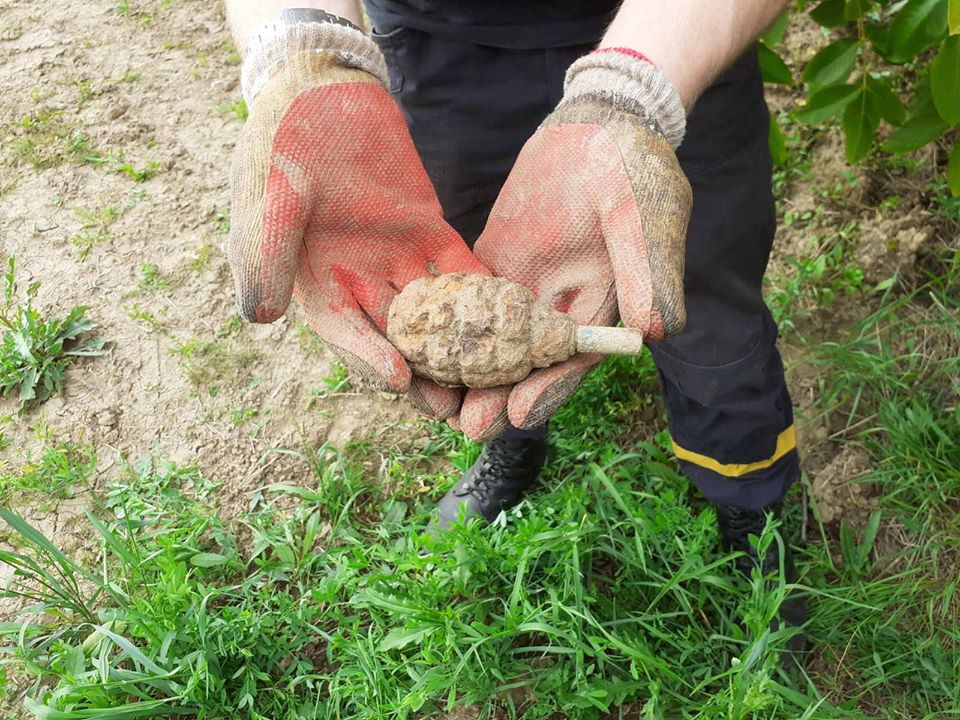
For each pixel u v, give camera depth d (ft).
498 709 1.95
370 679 1.81
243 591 2.09
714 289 1.75
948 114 1.93
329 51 1.32
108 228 2.99
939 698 1.97
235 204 1.25
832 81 2.31
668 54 1.27
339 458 2.39
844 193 2.92
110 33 3.64
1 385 2.58
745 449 1.93
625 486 2.22
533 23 1.60
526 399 1.30
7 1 3.79
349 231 1.35
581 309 1.34
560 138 1.28
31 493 2.37
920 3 2.04
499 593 2.01
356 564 1.91
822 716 1.85
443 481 2.40
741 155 1.64
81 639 2.03
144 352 2.68
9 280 2.70
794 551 2.25
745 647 1.96
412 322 1.30
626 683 1.83
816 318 2.68
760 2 1.32
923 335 2.58
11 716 1.93
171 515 2.31
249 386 2.61
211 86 3.42
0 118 3.32
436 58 1.69
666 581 1.96
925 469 2.29
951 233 2.78
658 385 2.55
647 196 1.22
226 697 1.86
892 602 2.07
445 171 1.88
